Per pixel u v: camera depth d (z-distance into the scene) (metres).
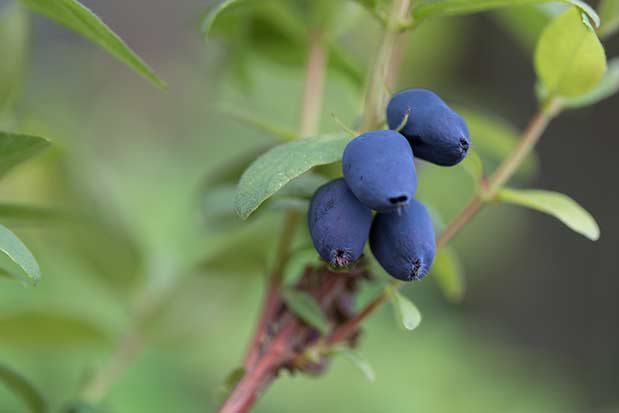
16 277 0.40
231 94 0.54
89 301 0.59
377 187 0.37
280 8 0.47
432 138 0.38
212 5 0.48
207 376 0.86
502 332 1.48
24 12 0.45
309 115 0.46
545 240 1.45
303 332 0.42
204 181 0.48
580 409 1.42
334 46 0.47
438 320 1.25
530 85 1.40
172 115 1.31
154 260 0.51
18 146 0.39
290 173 0.38
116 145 1.14
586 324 1.47
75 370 0.62
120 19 1.95
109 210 0.50
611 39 1.03
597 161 1.42
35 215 0.44
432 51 1.15
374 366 1.06
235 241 0.49
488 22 1.36
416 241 0.38
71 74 1.21
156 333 0.50
